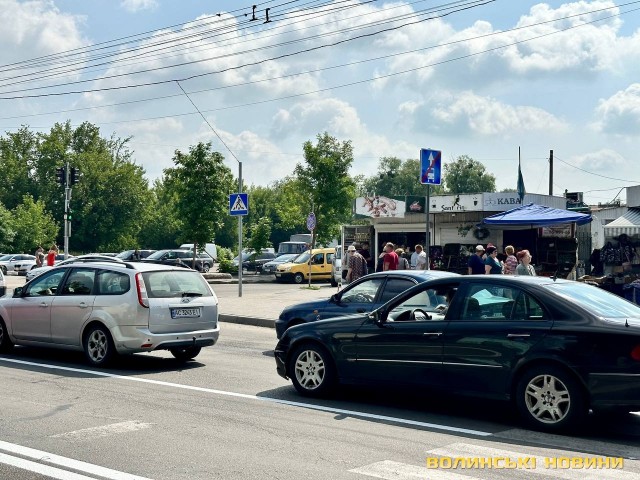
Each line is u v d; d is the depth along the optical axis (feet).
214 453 21.06
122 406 27.76
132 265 38.06
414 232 107.34
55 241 240.94
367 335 28.35
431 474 19.15
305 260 127.34
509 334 24.99
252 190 318.04
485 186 323.16
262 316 63.82
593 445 22.66
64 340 38.93
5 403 28.17
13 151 259.80
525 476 19.13
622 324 23.59
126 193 250.78
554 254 95.50
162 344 36.83
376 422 25.54
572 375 23.79
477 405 28.71
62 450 21.27
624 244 85.35
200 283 39.47
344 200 128.47
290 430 24.09
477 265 59.06
